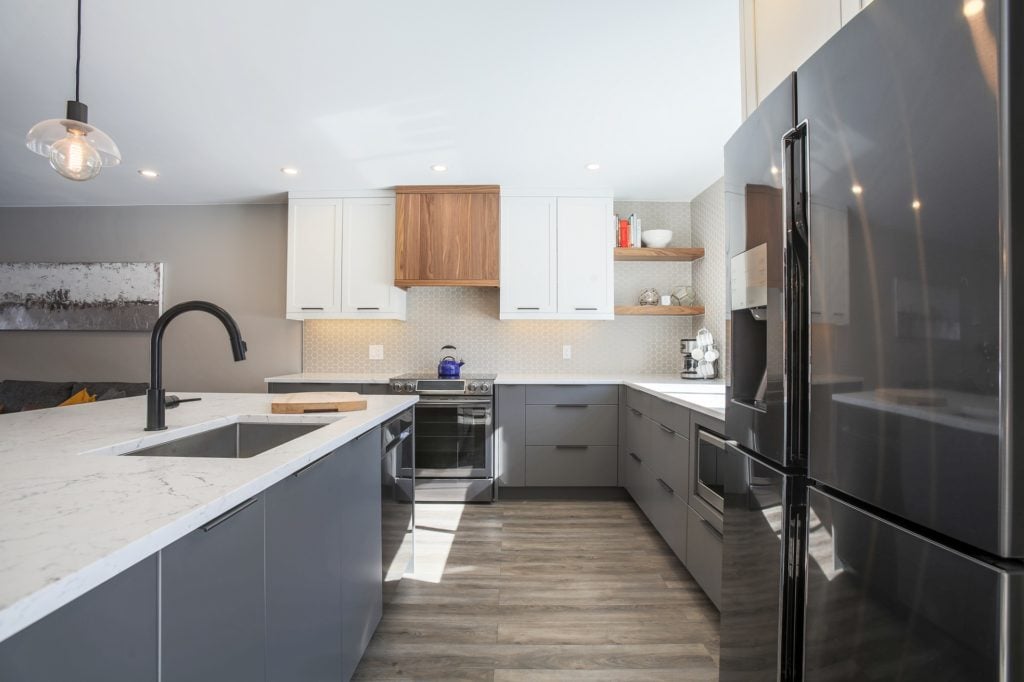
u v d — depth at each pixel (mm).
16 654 489
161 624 686
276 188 3680
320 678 1264
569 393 3457
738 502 1337
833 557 905
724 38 1856
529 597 2125
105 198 3910
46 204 4062
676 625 1919
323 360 4066
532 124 2596
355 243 3697
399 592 2160
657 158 3072
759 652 1193
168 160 3107
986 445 587
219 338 4043
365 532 1645
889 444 750
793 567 1076
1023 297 562
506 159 3094
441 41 1877
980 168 593
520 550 2615
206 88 2223
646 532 2875
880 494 769
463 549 2623
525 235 3627
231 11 1699
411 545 2311
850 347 844
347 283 3695
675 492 2363
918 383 692
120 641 614
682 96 2295
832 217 896
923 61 682
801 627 1071
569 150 2947
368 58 1990
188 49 1918
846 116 856
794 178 1054
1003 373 566
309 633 1190
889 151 748
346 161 3125
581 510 3273
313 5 1671
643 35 1838
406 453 2191
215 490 820
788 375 1061
